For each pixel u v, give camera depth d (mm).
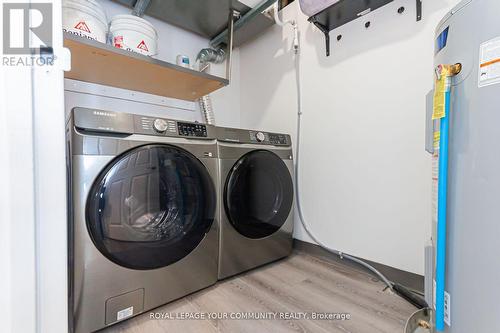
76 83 1452
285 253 1569
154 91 1683
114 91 1579
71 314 842
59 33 450
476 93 580
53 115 441
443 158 652
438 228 667
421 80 1147
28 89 416
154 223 1034
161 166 1040
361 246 1370
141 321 953
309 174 1646
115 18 1258
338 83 1488
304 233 1681
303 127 1688
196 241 1146
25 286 406
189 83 1546
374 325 917
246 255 1364
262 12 1679
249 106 2131
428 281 775
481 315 566
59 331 437
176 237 1086
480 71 571
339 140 1480
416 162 1162
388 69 1266
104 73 1372
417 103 1160
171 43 1834
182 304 1067
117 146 925
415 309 1017
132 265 950
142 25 1296
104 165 892
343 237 1454
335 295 1132
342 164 1465
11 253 394
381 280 1265
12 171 396
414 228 1166
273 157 1527
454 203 636
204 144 1201
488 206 554
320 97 1587
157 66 1288
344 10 1334
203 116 1933
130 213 960
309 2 1310
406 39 1200
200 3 1584
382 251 1281
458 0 1039
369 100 1342
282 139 1623
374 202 1316
